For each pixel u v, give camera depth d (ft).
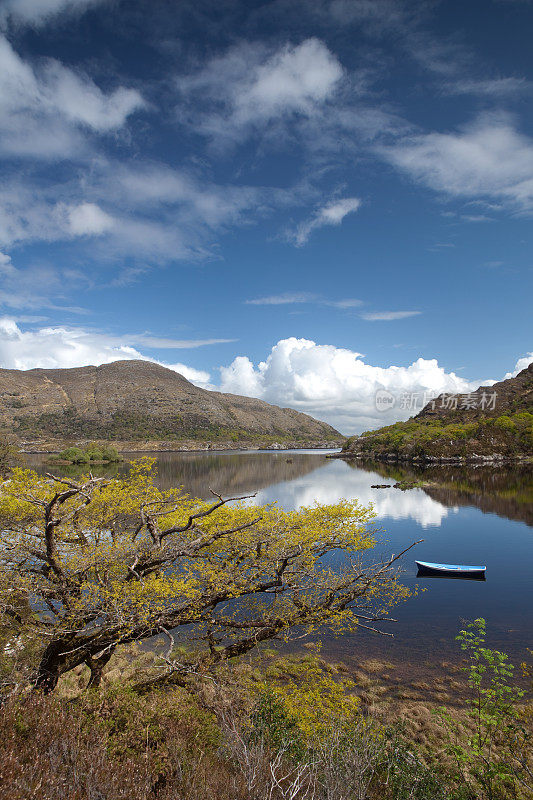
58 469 328.08
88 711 23.21
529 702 42.73
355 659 53.42
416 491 214.90
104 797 15.24
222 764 21.16
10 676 30.78
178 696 32.68
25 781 14.19
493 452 391.04
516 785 27.35
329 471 346.54
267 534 39.09
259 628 37.99
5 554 33.76
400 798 23.20
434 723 39.11
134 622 32.99
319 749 24.32
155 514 36.70
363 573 40.14
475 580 84.74
